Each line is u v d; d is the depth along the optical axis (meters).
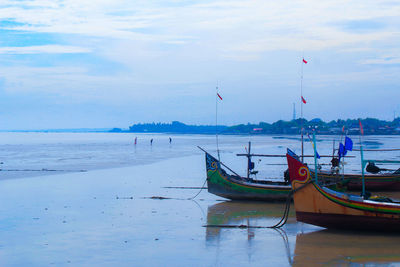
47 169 43.31
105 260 14.20
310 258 14.52
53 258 14.37
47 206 23.22
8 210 21.98
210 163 26.11
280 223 19.73
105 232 17.81
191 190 30.05
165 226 19.00
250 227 18.97
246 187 25.66
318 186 17.86
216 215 21.61
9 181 33.38
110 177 37.00
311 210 18.02
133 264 13.82
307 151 81.81
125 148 93.75
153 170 43.44
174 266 13.66
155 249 15.46
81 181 33.97
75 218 20.34
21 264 13.77
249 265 13.80
